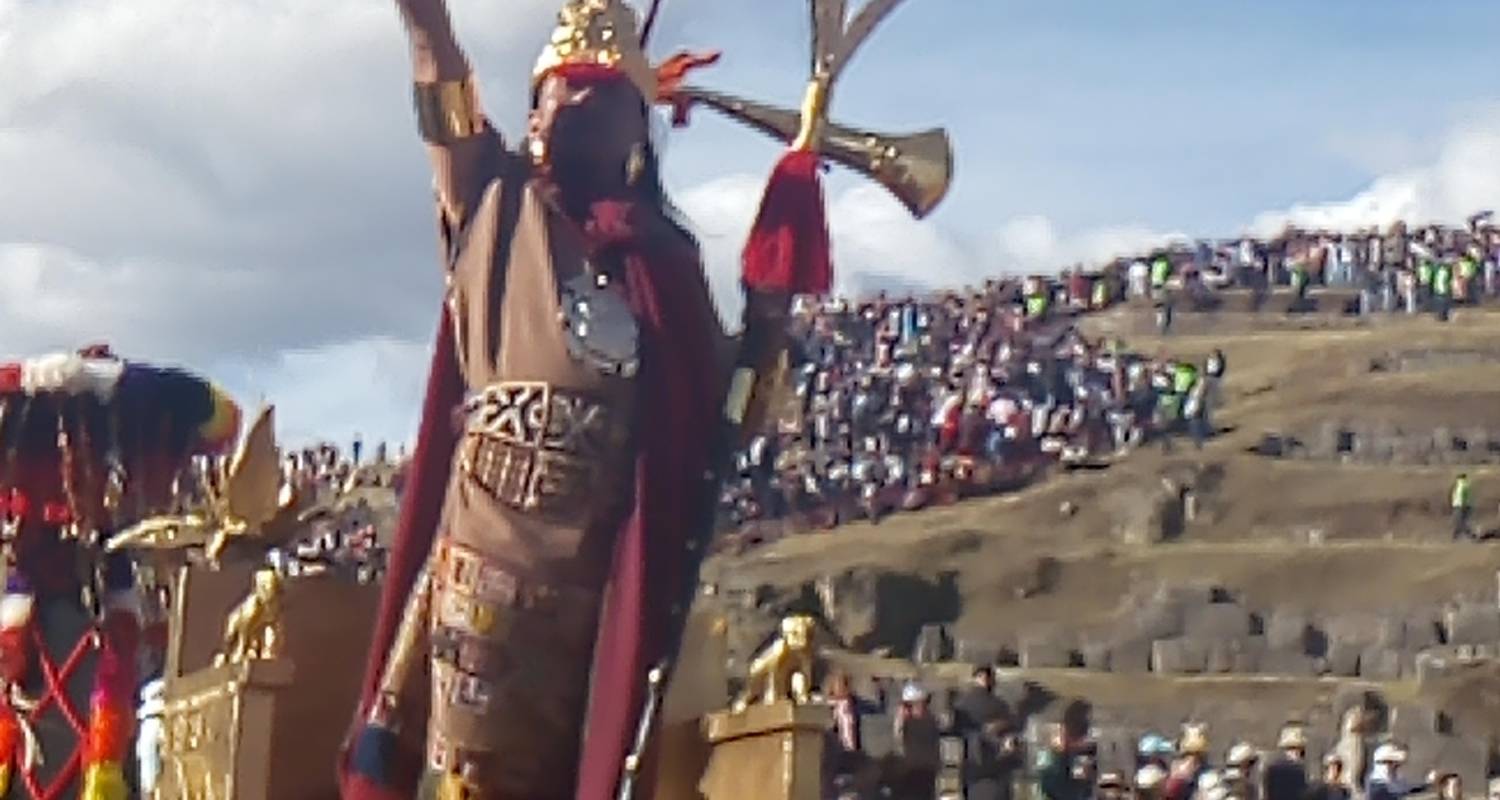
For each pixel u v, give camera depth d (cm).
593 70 1033
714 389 1018
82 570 1392
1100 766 5409
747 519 6931
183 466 1427
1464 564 6694
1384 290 9750
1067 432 7750
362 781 1018
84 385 1401
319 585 1097
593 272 1009
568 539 992
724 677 1078
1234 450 7725
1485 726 5931
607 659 982
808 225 1018
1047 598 6575
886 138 1030
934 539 6675
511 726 986
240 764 1012
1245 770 4428
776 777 959
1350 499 7306
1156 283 9669
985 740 4781
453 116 1027
